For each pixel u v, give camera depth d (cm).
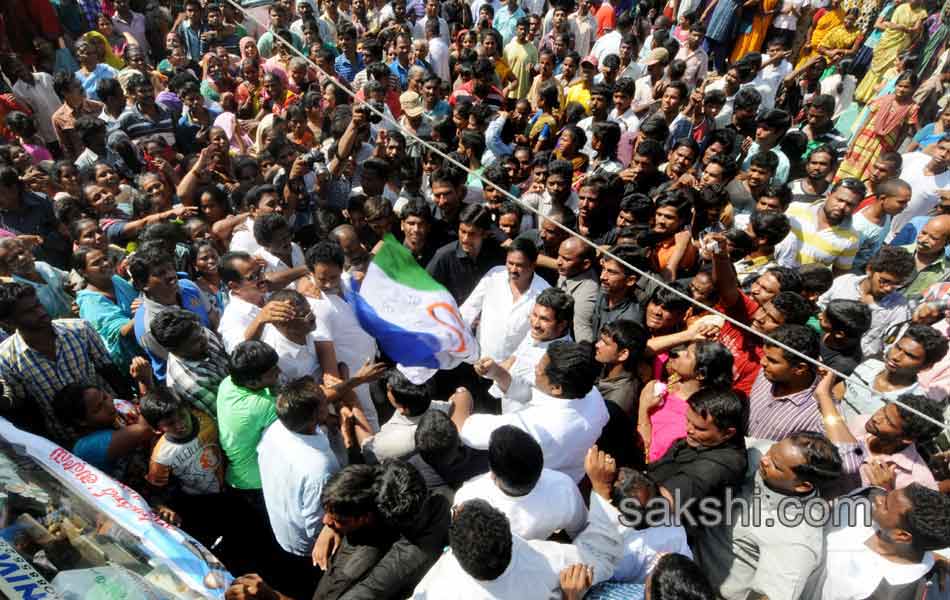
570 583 238
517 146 638
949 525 231
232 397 309
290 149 605
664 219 453
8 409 337
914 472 294
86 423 309
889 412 290
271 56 920
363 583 257
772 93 822
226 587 261
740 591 268
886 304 425
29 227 496
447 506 277
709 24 988
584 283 438
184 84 702
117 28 936
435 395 460
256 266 388
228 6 938
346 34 887
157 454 302
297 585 334
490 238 483
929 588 249
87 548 245
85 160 609
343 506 253
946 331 395
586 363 301
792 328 319
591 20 1019
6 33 821
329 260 372
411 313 327
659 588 215
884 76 845
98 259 405
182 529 322
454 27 1058
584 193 483
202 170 537
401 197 582
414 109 714
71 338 357
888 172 564
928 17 848
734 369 378
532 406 317
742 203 562
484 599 230
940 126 655
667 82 745
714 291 398
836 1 934
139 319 381
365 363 392
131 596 231
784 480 257
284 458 290
